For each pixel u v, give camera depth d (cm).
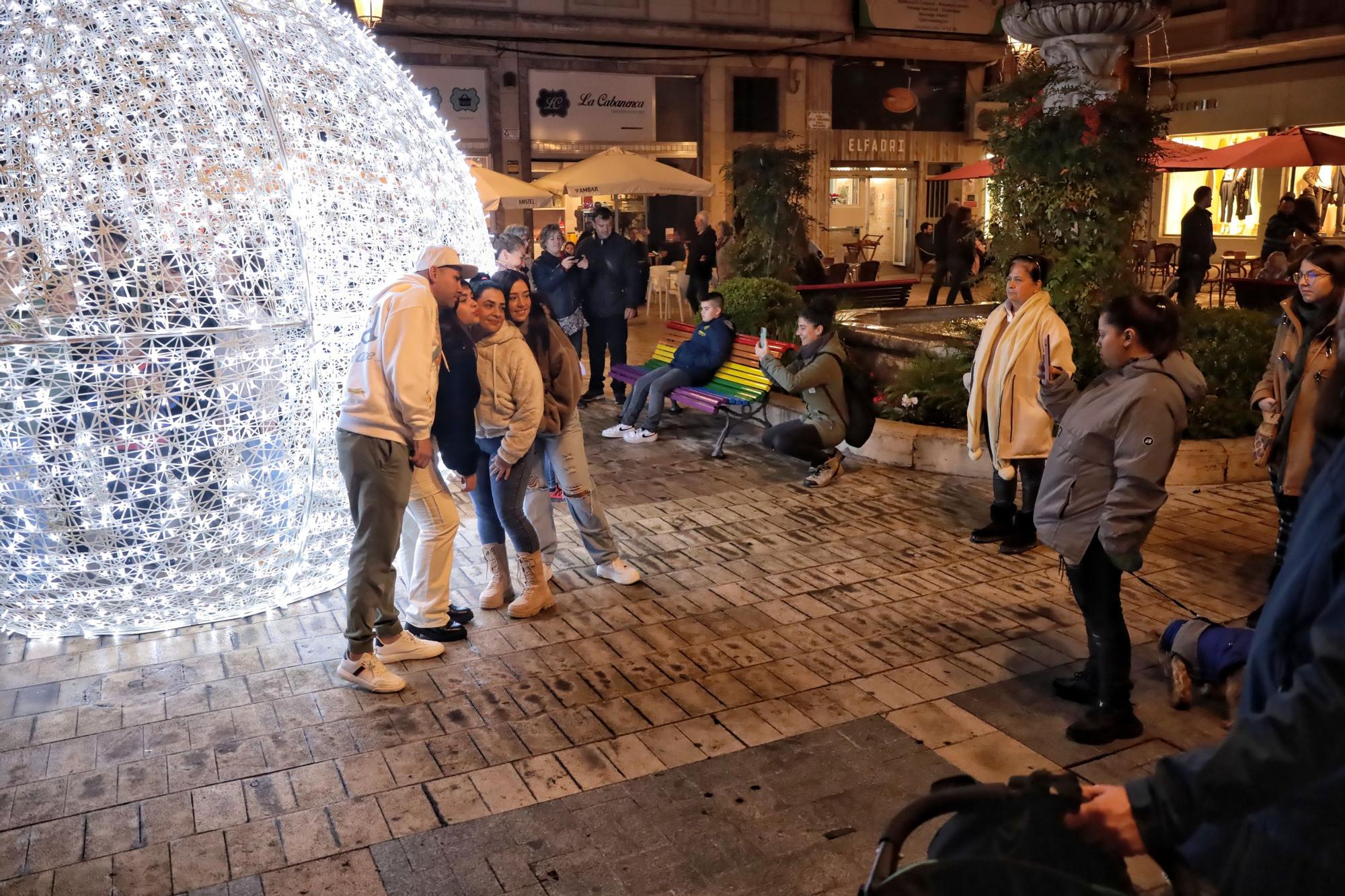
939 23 2180
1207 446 672
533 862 306
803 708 398
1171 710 391
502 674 431
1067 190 746
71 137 395
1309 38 1722
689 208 2141
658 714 396
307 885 297
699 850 310
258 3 453
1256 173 1961
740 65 2114
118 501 424
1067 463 360
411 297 395
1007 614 484
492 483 476
